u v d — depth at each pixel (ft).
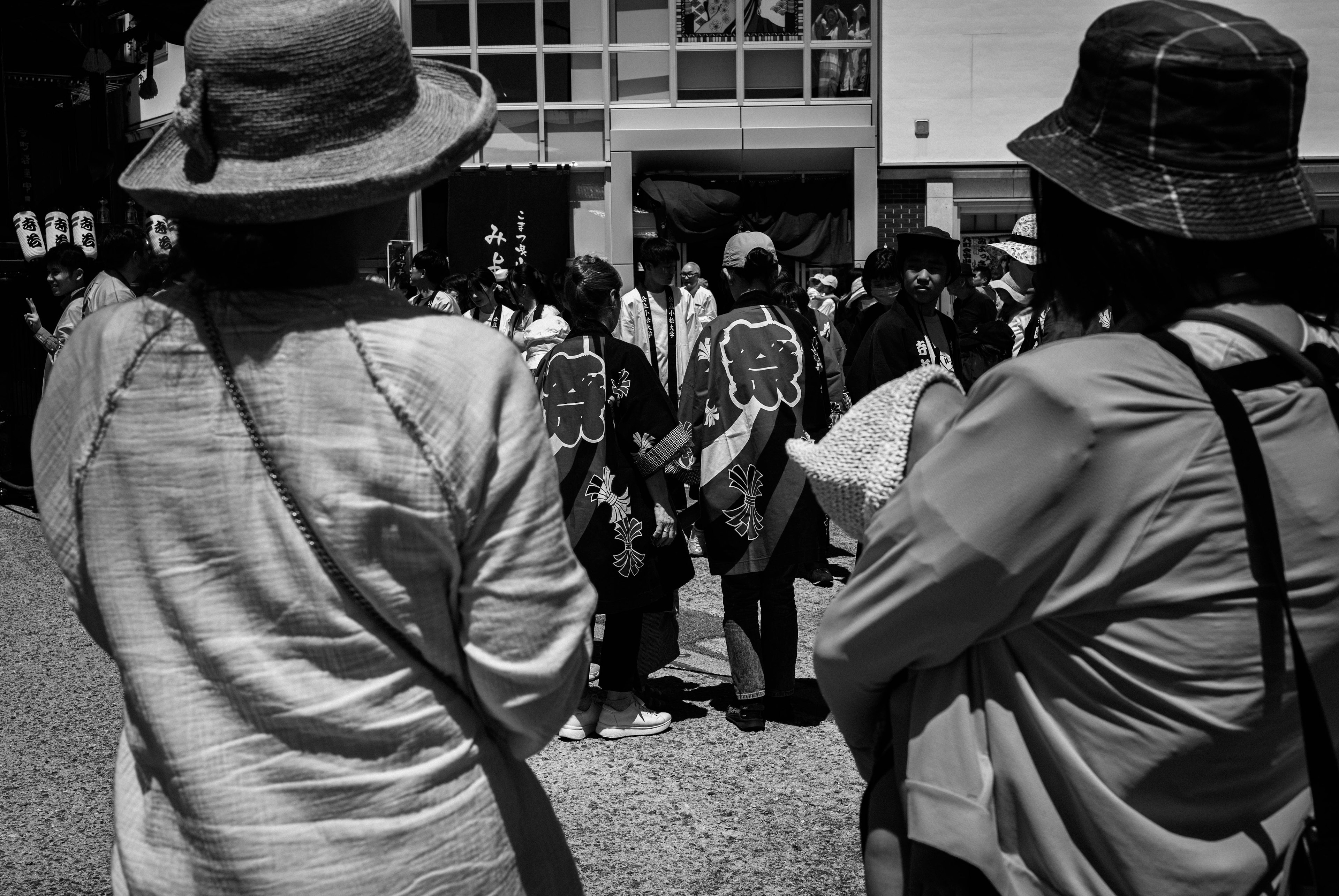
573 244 60.64
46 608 22.86
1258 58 4.63
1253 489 4.50
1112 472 4.56
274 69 4.75
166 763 4.76
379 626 4.83
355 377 4.77
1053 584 4.72
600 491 14.84
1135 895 4.73
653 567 15.12
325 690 4.75
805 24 59.82
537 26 59.98
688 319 26.66
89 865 12.10
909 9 58.39
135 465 4.82
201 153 4.82
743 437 15.69
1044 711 4.86
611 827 12.85
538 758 15.01
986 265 42.86
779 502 15.61
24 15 41.98
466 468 4.83
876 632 5.07
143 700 4.81
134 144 58.70
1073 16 58.23
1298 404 4.65
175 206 4.83
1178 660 4.61
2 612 22.67
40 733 16.05
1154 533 4.57
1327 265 5.06
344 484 4.72
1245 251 4.85
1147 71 4.71
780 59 60.34
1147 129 4.73
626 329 25.98
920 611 4.91
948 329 19.40
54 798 13.85
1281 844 4.81
